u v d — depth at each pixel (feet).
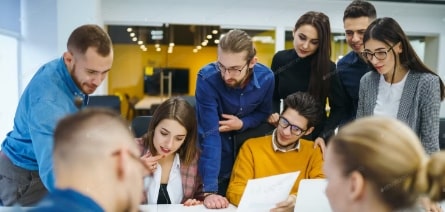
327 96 6.09
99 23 13.24
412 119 4.68
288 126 5.13
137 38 14.96
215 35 14.83
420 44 15.46
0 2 10.80
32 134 3.51
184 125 5.03
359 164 2.05
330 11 14.39
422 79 4.62
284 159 5.34
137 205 1.91
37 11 12.19
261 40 14.76
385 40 4.52
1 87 11.50
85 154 1.81
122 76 15.33
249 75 5.39
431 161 2.06
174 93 16.08
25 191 4.31
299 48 5.98
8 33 11.27
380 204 2.06
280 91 6.57
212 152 5.35
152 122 5.13
